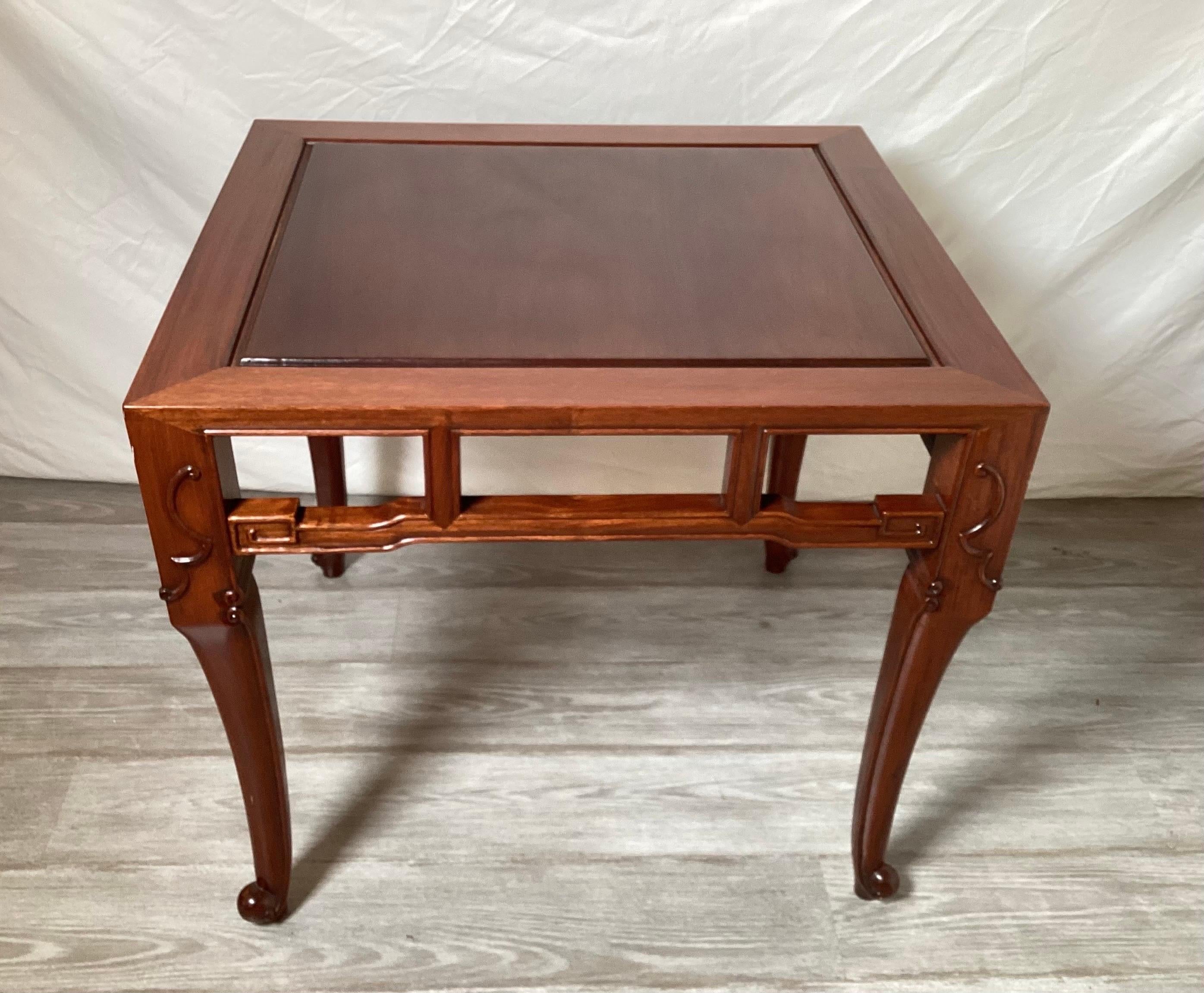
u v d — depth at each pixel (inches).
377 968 45.5
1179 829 52.6
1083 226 62.5
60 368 65.6
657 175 48.4
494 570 66.1
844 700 58.6
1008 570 67.7
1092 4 55.8
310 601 63.3
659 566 67.0
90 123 57.9
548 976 45.6
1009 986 45.9
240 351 35.9
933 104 58.8
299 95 57.6
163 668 58.2
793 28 56.2
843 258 42.9
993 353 37.9
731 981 45.7
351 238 42.3
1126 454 71.5
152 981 44.6
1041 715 58.2
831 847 51.1
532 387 34.9
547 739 55.6
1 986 44.1
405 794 52.4
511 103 58.4
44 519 67.7
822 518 38.2
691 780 53.8
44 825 50.0
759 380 35.8
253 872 48.8
